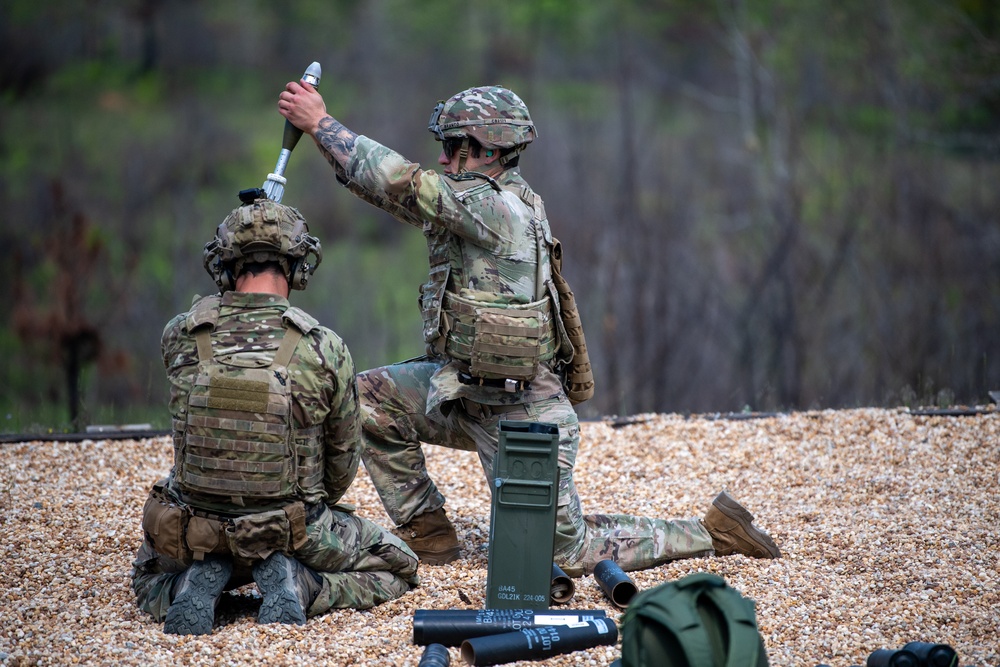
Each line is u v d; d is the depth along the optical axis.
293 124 16.61
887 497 21.28
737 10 86.81
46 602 16.11
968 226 63.12
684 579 11.41
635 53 101.31
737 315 54.19
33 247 61.28
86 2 114.06
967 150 72.62
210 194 95.62
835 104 78.56
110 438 24.62
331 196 95.62
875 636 14.86
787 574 17.12
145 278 67.81
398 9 114.69
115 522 19.77
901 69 73.94
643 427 25.56
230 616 15.72
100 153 97.44
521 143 16.95
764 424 25.36
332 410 15.50
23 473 22.30
